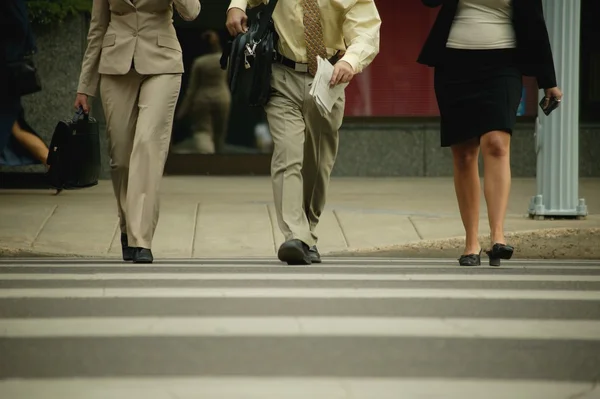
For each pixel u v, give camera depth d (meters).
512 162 34.03
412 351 7.92
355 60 14.44
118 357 7.63
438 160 34.06
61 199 24.55
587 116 34.41
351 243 20.33
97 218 21.77
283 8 14.77
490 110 14.66
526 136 34.00
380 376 7.11
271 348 7.96
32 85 24.86
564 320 9.41
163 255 19.42
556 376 7.19
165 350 7.87
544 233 19.92
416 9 33.91
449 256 19.47
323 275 12.95
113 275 12.69
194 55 33.12
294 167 14.76
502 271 13.95
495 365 7.50
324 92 14.23
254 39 14.62
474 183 15.21
